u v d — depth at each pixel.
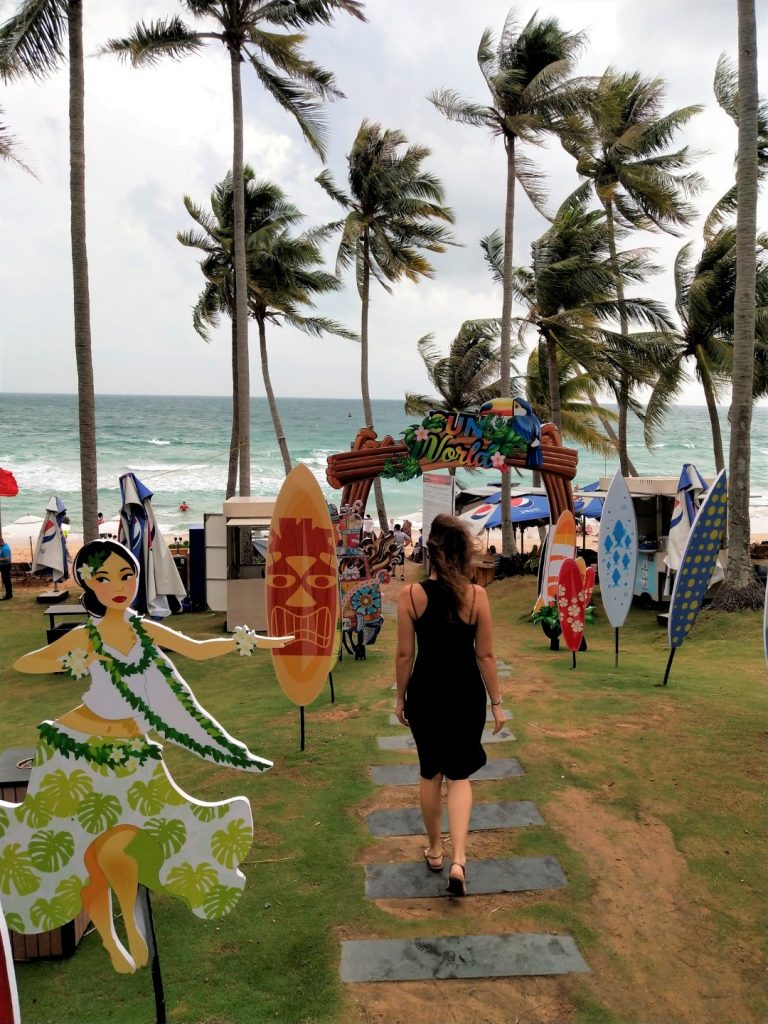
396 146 21.98
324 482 51.28
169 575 12.16
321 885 3.99
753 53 11.46
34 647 12.41
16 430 85.94
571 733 5.88
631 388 20.48
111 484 48.09
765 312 17.92
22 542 27.33
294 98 16.78
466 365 23.84
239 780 5.37
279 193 22.02
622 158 20.62
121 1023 3.13
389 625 13.20
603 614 13.96
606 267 19.73
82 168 12.27
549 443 10.44
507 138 17.59
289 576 5.76
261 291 22.36
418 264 22.61
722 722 5.95
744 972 3.28
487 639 3.86
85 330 12.45
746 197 11.66
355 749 5.82
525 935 3.52
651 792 4.80
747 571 11.95
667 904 3.74
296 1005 3.15
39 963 3.63
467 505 25.17
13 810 3.09
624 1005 3.11
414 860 4.18
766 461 66.12
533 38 16.98
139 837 3.11
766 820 4.42
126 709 3.13
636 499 15.20
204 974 3.39
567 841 4.29
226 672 10.20
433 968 3.32
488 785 5.01
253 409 175.62
